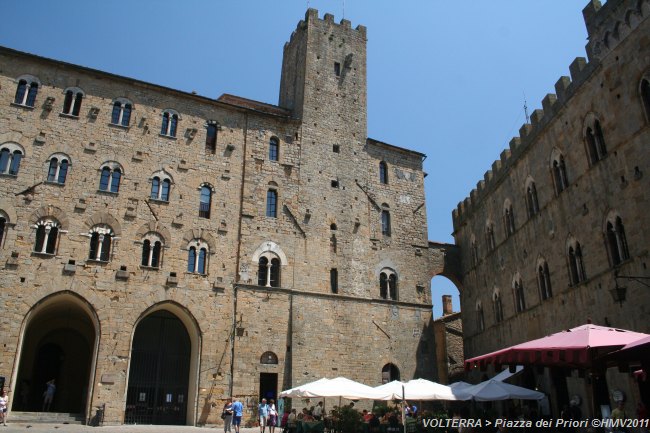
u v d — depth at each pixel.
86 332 52.66
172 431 38.91
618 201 32.88
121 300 43.84
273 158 55.00
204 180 50.41
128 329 43.41
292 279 51.22
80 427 38.34
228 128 53.31
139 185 47.44
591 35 35.91
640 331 30.34
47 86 46.56
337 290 53.25
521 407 42.59
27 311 40.62
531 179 44.81
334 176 57.25
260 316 48.66
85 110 47.41
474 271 58.03
